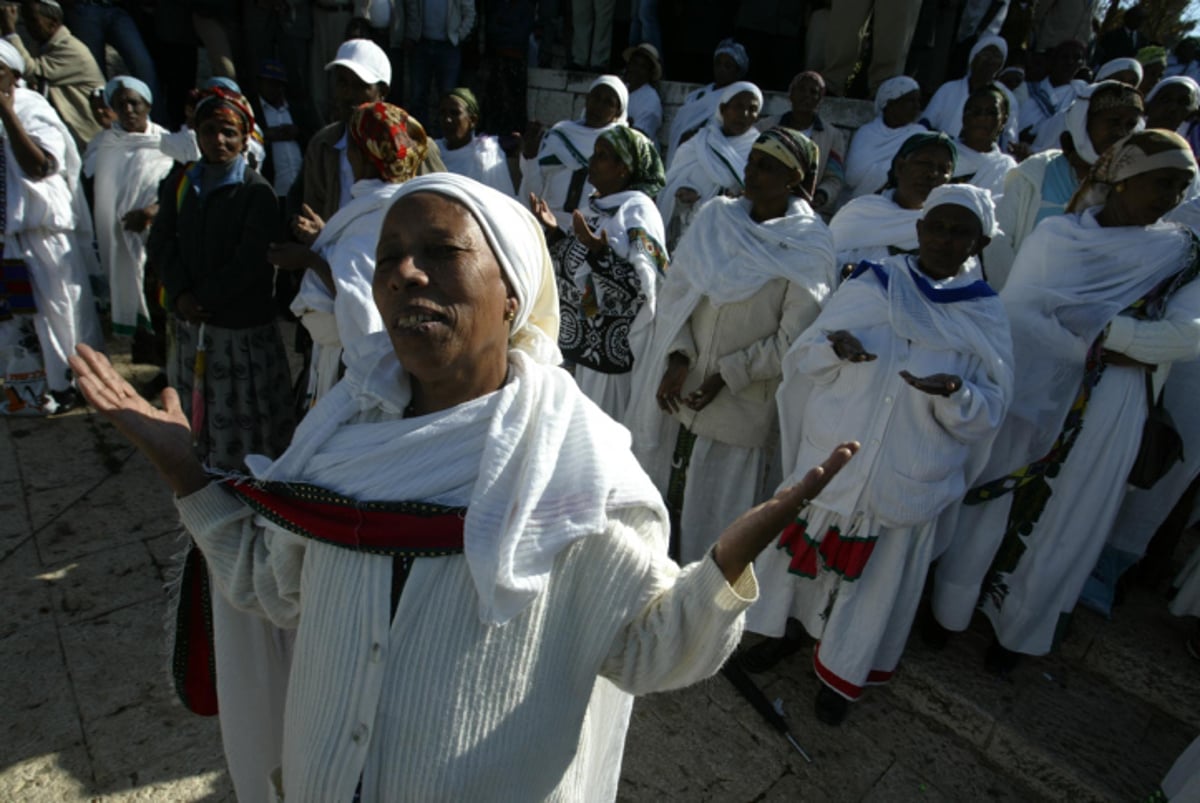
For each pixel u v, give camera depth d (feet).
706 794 7.70
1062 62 17.85
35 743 7.51
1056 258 8.26
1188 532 12.37
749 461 9.95
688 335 9.52
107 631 8.98
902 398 7.45
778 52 19.35
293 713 3.73
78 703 7.98
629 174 10.48
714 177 14.20
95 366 3.92
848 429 7.69
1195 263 8.01
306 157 11.60
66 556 10.21
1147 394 8.39
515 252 3.55
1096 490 8.44
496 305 3.48
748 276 8.87
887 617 8.00
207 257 10.28
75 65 17.61
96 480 12.00
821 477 3.18
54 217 12.98
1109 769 7.94
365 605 3.41
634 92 19.35
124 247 14.94
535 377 3.65
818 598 8.52
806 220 9.02
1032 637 8.87
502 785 3.47
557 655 3.55
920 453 7.40
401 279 3.24
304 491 3.64
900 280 7.66
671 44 21.61
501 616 3.18
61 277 13.42
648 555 3.60
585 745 4.26
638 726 8.43
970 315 7.43
